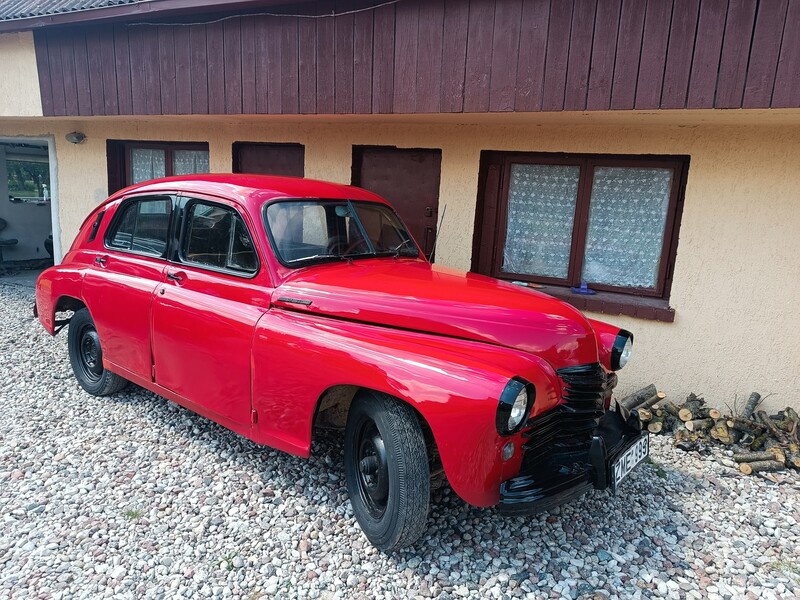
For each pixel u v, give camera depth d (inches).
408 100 175.2
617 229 194.7
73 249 181.6
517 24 155.0
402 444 100.3
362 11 178.2
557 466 101.3
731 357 175.9
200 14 207.9
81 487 127.8
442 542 113.0
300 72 192.9
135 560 104.9
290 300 119.9
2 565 102.5
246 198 131.6
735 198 169.3
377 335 109.7
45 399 177.5
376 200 162.1
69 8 232.1
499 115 173.5
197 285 136.8
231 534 113.5
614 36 143.3
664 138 176.1
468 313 108.7
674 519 124.6
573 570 106.1
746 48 129.5
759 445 157.5
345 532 115.3
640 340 185.3
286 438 117.7
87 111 247.3
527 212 207.3
